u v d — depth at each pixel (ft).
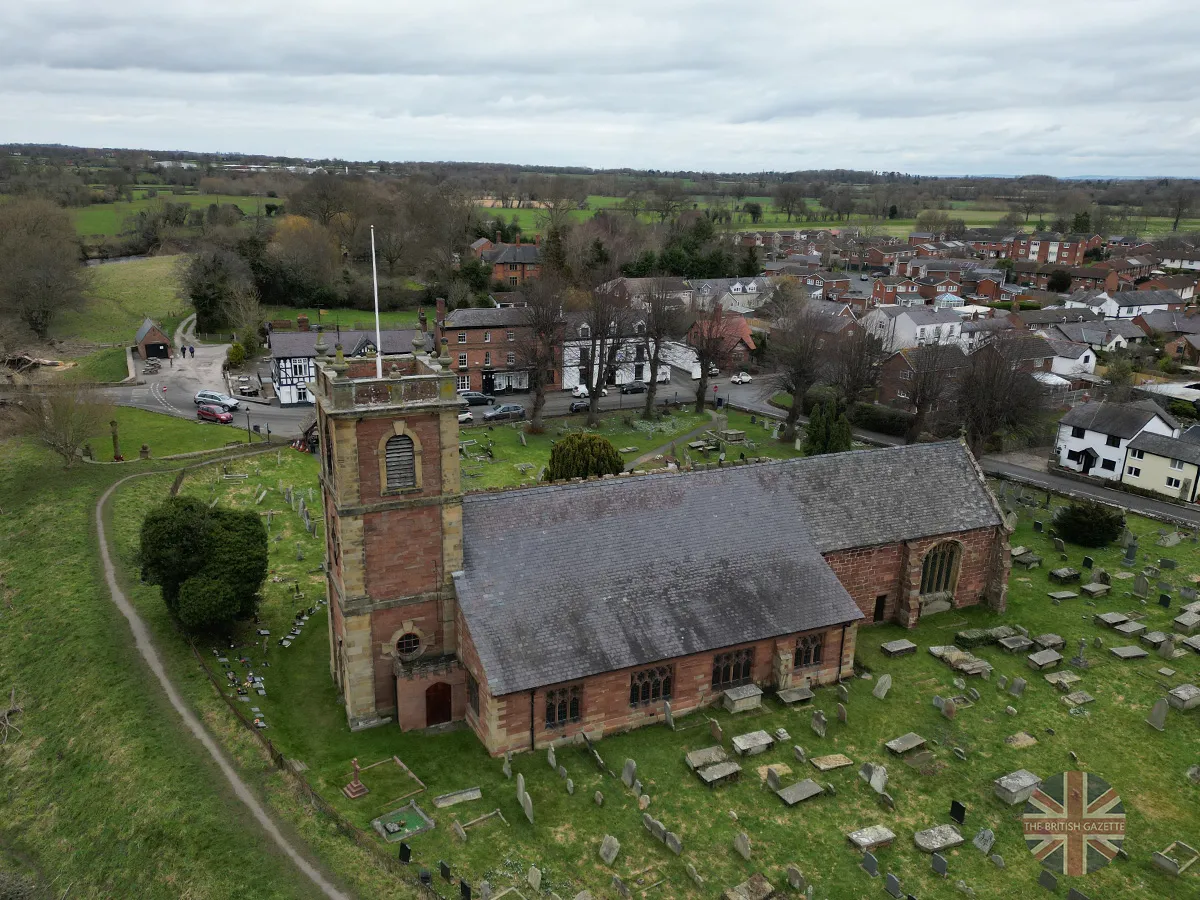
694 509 159.12
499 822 118.93
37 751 144.15
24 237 448.65
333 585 145.18
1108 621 181.06
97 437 289.53
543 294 339.98
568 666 132.46
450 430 129.18
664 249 628.28
